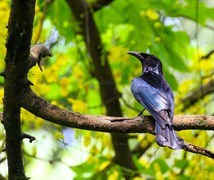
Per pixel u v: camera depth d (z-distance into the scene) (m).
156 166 11.85
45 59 12.26
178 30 14.38
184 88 13.41
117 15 14.78
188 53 14.48
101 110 14.41
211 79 14.27
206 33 20.69
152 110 9.98
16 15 7.77
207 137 11.66
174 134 9.10
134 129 9.08
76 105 11.95
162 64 13.97
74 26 14.23
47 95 13.42
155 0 14.28
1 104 10.09
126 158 13.84
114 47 13.95
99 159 12.28
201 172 11.69
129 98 13.96
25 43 8.09
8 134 8.97
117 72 14.34
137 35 13.92
